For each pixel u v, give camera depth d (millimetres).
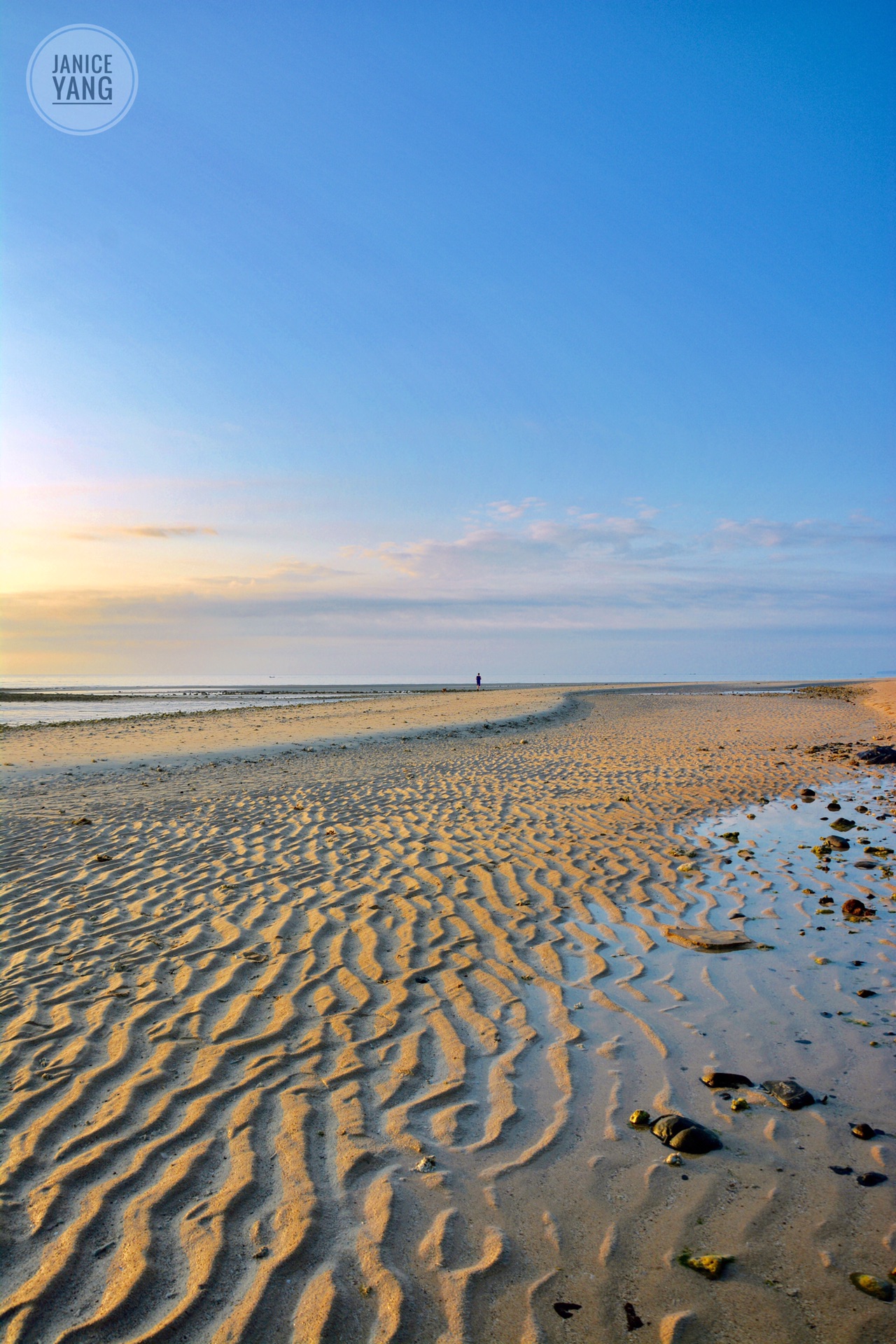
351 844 8617
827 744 17875
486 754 17219
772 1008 4629
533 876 7379
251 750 18438
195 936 5840
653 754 16484
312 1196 2979
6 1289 2537
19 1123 3453
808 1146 3295
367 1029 4367
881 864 7750
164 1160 3193
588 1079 3854
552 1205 2939
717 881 7207
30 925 6109
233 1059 4023
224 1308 2465
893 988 4883
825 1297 2492
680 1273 2604
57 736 23125
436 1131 3404
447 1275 2598
